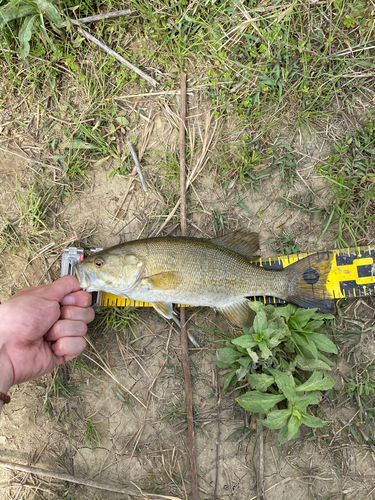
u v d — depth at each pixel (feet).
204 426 1.54
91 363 1.57
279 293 1.46
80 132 1.59
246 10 1.55
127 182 1.61
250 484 1.51
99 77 1.58
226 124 1.61
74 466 1.54
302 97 1.58
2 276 1.59
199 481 1.52
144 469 1.53
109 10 1.56
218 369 1.56
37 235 1.59
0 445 1.54
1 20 1.46
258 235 1.49
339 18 1.54
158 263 1.38
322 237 1.60
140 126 1.61
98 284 1.37
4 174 1.60
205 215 1.61
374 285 1.54
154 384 1.56
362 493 1.52
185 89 1.59
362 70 1.58
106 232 1.61
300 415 1.36
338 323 1.57
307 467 1.53
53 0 1.49
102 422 1.56
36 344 1.30
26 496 1.52
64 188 1.61
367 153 1.58
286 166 1.61
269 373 1.48
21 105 1.59
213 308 1.54
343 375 1.56
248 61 1.58
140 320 1.57
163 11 1.55
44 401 1.54
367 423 1.53
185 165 1.60
